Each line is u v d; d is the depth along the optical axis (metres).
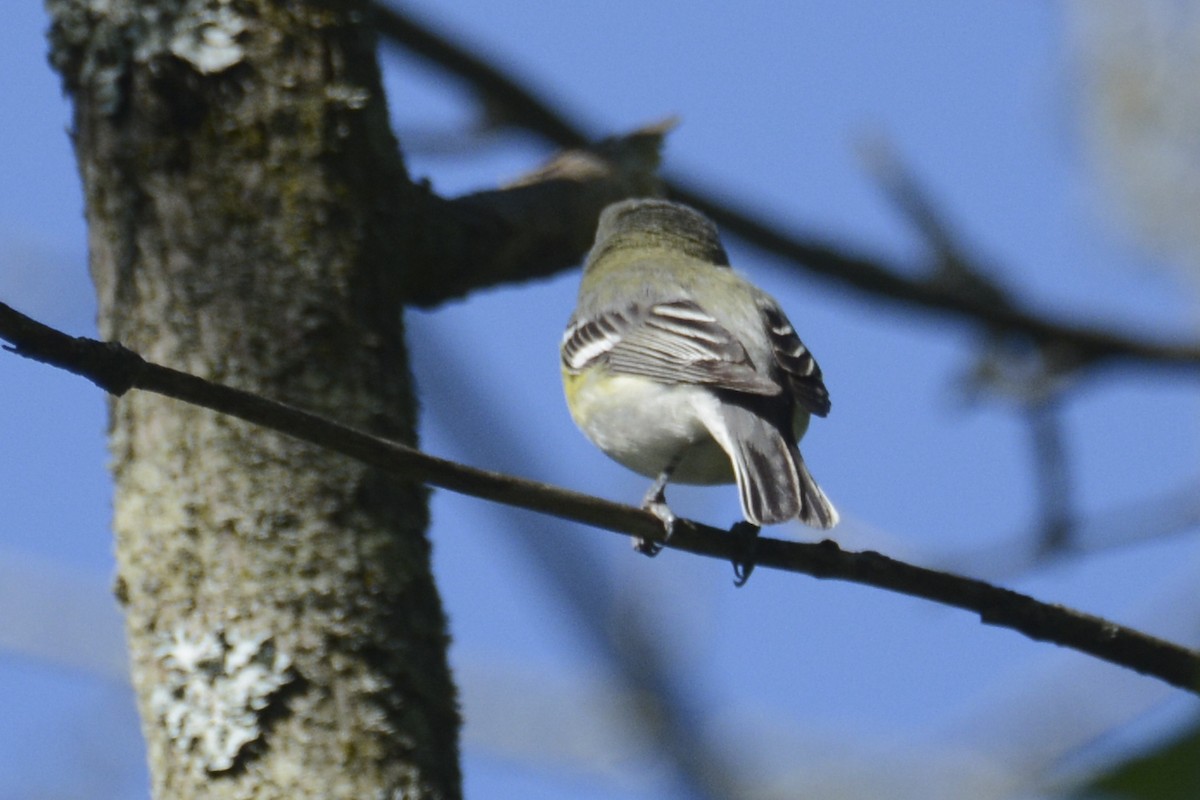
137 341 8.31
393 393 8.45
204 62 8.52
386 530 8.06
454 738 8.04
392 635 7.88
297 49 8.66
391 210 8.83
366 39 8.95
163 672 7.82
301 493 7.96
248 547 7.88
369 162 8.75
